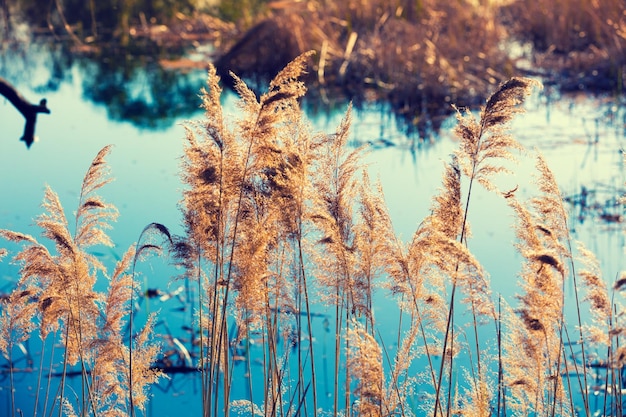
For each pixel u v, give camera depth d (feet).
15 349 28.22
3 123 55.11
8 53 79.77
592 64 65.00
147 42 86.79
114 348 18.76
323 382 25.45
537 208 18.85
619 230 34.91
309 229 19.22
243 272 18.20
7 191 40.98
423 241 17.88
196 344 28.37
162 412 24.59
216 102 17.62
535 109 57.26
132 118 57.93
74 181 42.93
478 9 74.49
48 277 19.10
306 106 59.77
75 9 93.56
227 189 17.89
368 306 18.75
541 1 73.77
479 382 18.52
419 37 66.44
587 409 17.99
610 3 70.18
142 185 42.50
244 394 25.12
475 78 61.21
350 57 65.00
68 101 62.64
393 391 18.66
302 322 29.12
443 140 50.60
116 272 19.10
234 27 88.02
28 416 23.98
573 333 27.09
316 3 76.84
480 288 17.53
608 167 43.09
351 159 18.42
